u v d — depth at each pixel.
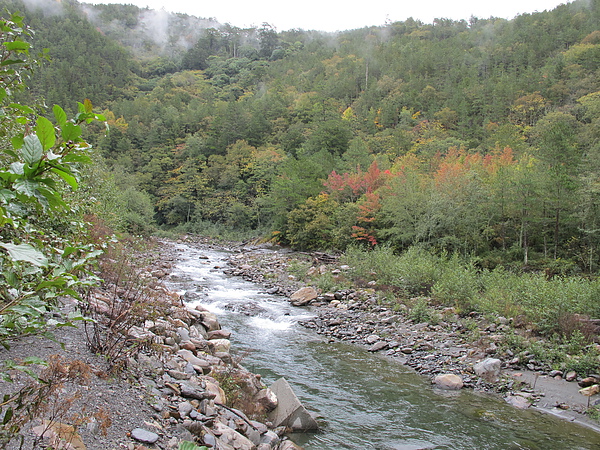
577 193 29.53
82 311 6.31
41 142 1.91
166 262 27.84
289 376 9.95
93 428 3.87
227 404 6.74
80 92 97.31
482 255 31.67
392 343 13.12
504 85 79.00
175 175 76.69
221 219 64.19
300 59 153.50
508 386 9.88
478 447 7.07
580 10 116.81
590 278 25.48
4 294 2.70
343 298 19.69
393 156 65.19
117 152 82.94
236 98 131.00
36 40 117.12
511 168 36.25
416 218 32.84
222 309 16.83
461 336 13.43
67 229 5.19
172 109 104.44
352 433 7.25
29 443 3.21
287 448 5.85
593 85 68.50
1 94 2.43
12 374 4.18
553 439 7.48
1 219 2.04
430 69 106.12
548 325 12.73
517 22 125.06
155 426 4.48
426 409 8.56
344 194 43.22
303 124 83.62
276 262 31.45
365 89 108.31
